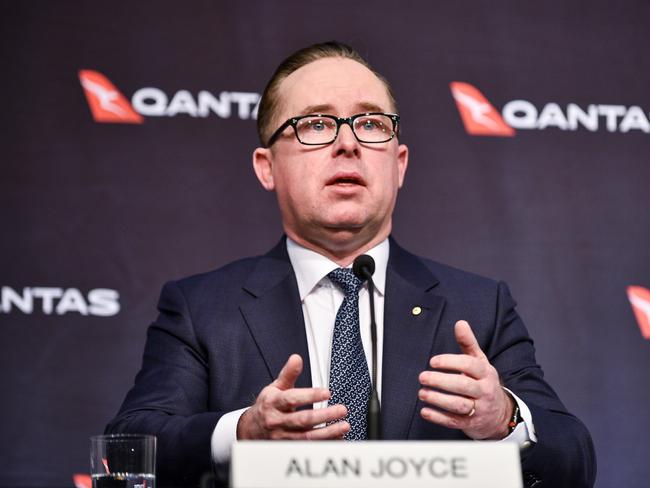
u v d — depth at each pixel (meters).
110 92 4.52
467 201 4.61
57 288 4.36
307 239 3.16
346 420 2.82
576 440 2.71
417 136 4.62
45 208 4.40
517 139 4.66
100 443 2.42
